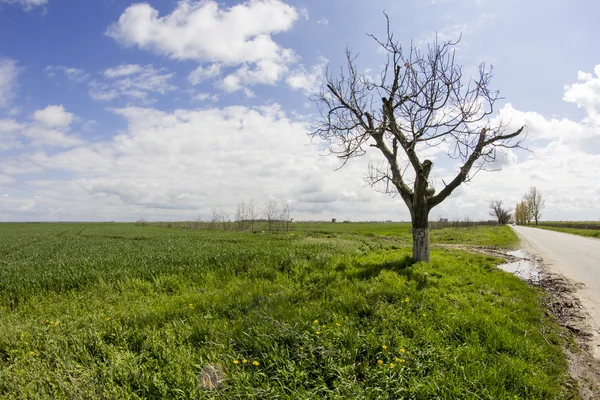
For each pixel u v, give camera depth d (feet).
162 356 16.79
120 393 13.70
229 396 13.69
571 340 22.45
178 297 29.55
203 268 41.50
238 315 22.91
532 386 15.69
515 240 109.91
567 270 50.78
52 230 200.85
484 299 29.01
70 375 15.08
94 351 17.75
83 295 31.76
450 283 33.40
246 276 38.29
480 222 350.64
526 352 18.97
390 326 20.94
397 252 57.21
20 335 19.69
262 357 16.65
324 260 44.88
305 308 23.26
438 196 42.83
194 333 19.67
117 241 100.53
